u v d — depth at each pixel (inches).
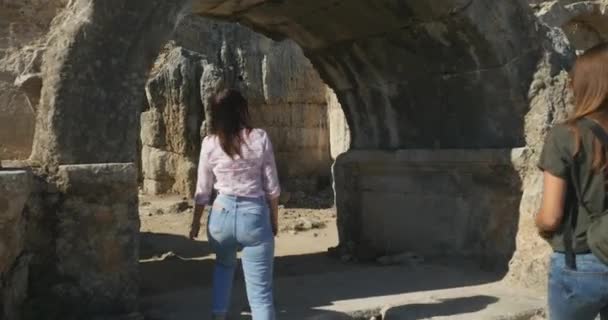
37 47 229.1
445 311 204.7
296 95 657.0
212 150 172.1
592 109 121.4
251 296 167.8
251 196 168.6
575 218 119.9
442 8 239.8
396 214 299.6
